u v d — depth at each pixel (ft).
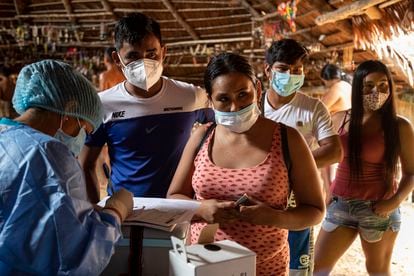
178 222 4.89
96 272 4.04
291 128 5.53
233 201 5.35
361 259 12.54
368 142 8.37
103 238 4.08
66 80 4.46
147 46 6.78
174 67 29.45
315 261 9.03
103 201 5.33
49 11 28.89
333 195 8.90
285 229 5.41
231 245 4.65
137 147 7.27
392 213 8.52
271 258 5.49
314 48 21.06
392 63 16.46
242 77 5.29
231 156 5.50
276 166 5.29
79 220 3.91
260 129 5.53
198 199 5.64
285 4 17.95
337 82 15.57
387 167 8.31
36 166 3.86
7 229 3.75
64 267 3.79
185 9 25.21
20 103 4.51
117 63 7.37
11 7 29.17
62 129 4.53
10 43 30.91
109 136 7.37
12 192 3.82
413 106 17.79
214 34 27.22
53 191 3.83
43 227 3.75
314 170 5.50
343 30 16.57
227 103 5.36
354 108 8.43
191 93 7.52
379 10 13.79
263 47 25.17
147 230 4.80
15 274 3.85
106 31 28.22
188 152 5.96
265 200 5.26
